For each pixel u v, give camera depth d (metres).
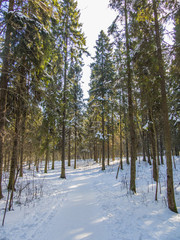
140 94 7.09
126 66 8.55
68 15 13.43
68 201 5.97
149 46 5.49
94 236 3.32
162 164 17.67
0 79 6.03
